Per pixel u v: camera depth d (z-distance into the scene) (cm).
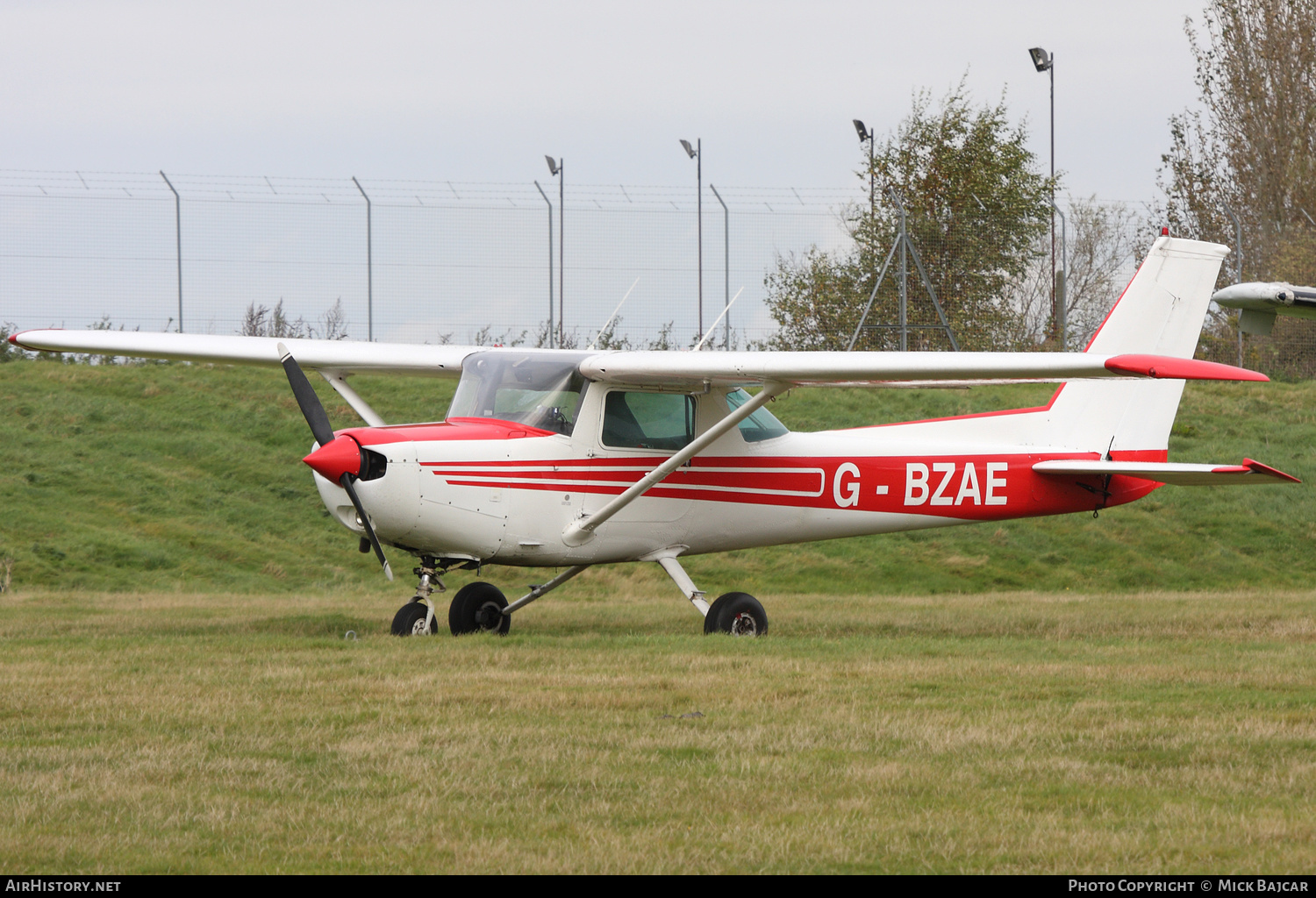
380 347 3906
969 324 9488
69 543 6009
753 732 2044
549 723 2119
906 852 1452
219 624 3822
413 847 1466
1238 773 1797
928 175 10369
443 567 3503
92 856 1432
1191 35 13150
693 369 3272
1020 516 4219
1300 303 2705
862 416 8638
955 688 2505
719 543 3775
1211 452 8194
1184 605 4691
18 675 2597
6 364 8700
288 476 7300
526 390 3478
